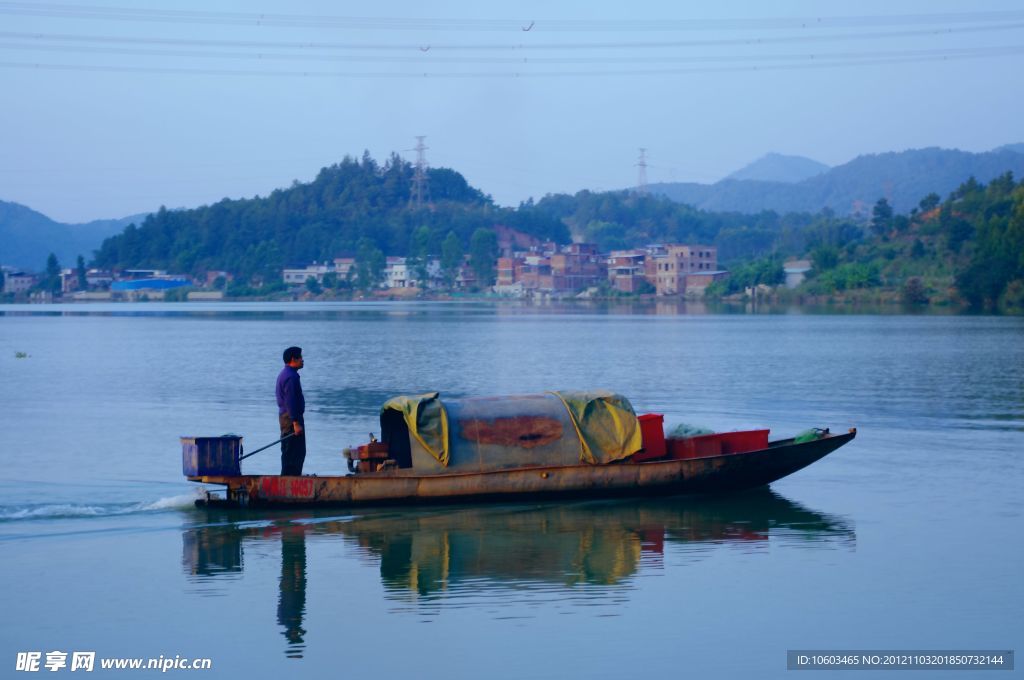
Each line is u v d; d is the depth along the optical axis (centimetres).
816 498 2616
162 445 3438
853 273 18862
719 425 3816
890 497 2630
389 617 1748
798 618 1739
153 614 1767
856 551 2125
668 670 1534
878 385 5172
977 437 3550
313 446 3378
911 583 1919
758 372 5866
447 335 10012
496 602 1819
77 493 2630
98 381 5688
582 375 5725
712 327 11244
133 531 2273
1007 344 7988
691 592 1869
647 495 2580
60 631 1695
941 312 14762
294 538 2223
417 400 2503
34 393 5066
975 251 16538
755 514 2448
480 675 1519
